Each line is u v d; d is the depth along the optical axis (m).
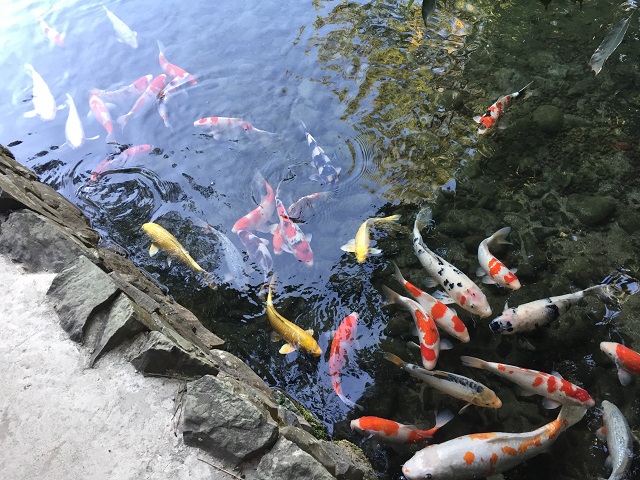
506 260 2.47
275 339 2.28
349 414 2.06
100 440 1.52
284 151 2.96
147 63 3.56
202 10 3.92
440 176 2.79
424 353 2.10
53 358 1.68
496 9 3.74
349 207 2.68
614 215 2.59
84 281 1.80
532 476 1.88
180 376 1.65
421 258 2.37
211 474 1.46
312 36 3.62
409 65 3.37
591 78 3.23
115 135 3.13
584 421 1.99
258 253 2.54
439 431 1.99
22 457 1.50
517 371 2.00
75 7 4.05
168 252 2.56
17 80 3.52
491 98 3.14
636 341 2.19
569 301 2.21
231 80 3.37
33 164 3.01
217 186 2.85
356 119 3.08
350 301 2.37
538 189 2.71
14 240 1.98
